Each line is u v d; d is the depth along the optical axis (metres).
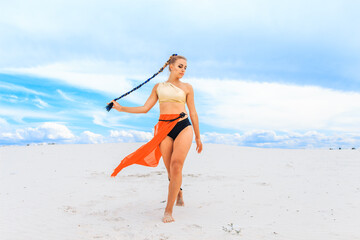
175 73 4.53
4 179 7.06
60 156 11.48
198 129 4.75
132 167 9.21
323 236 3.40
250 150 13.93
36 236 3.59
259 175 7.69
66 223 4.04
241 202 5.02
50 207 4.79
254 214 4.33
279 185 6.37
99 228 3.83
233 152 13.14
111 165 9.50
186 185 6.50
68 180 7.01
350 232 3.51
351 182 6.62
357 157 11.17
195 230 3.65
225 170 8.55
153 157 4.72
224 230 3.61
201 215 4.32
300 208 4.60
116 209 4.68
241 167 9.14
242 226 3.78
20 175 7.60
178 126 4.32
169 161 4.51
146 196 5.53
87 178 7.29
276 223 3.89
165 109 4.43
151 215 4.36
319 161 10.38
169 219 4.02
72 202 5.09
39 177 7.35
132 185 6.52
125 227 3.83
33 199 5.27
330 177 7.30
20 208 4.72
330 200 5.05
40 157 11.16
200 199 5.27
